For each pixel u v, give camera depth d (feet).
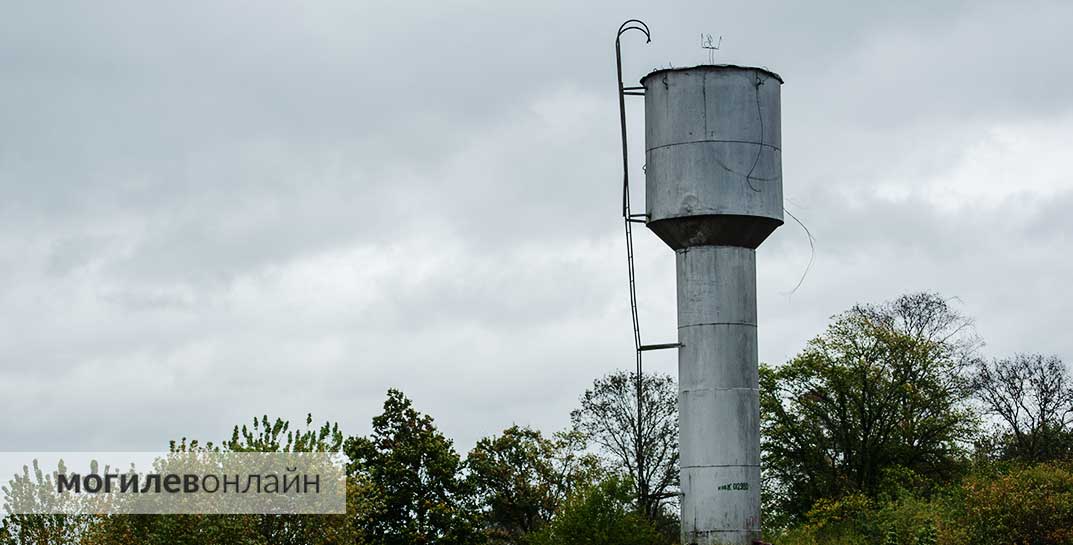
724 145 138.62
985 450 237.04
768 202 139.03
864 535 191.93
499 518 235.40
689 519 136.26
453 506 189.26
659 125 141.28
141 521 122.83
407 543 183.73
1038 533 158.71
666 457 236.43
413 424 193.98
